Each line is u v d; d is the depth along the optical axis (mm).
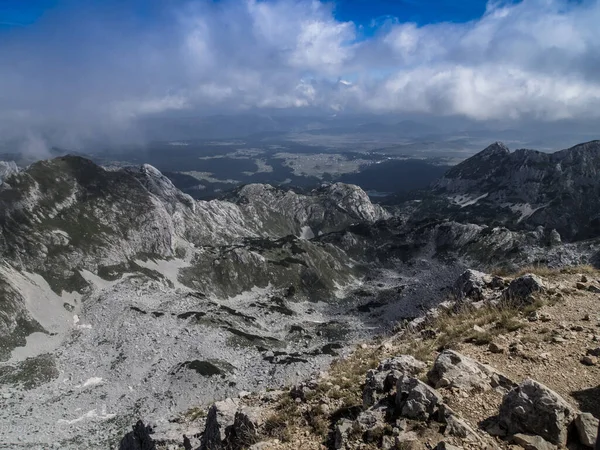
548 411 12977
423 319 31359
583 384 15453
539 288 25859
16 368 135500
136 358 143625
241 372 135000
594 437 12312
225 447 19172
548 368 16922
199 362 133750
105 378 134500
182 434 30172
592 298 23812
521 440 12727
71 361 144000
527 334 20328
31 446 93562
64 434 100938
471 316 25453
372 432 14672
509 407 13617
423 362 19547
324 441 15969
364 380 20172
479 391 15602
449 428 13648
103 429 104000
